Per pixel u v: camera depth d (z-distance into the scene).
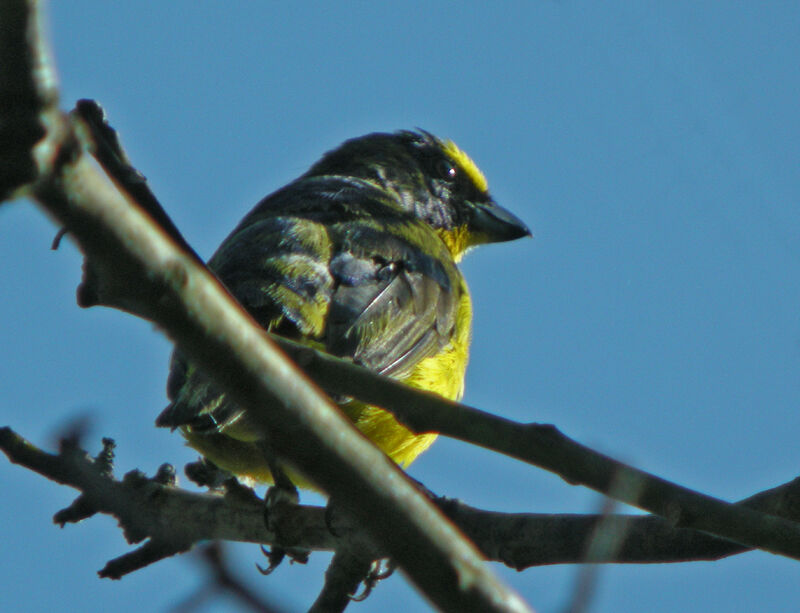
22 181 3.63
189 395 10.27
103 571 9.03
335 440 4.50
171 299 4.16
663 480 6.34
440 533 4.55
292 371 4.46
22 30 3.53
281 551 10.90
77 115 5.39
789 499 7.63
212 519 10.33
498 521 8.41
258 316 11.86
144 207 5.16
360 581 9.16
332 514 9.27
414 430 5.98
